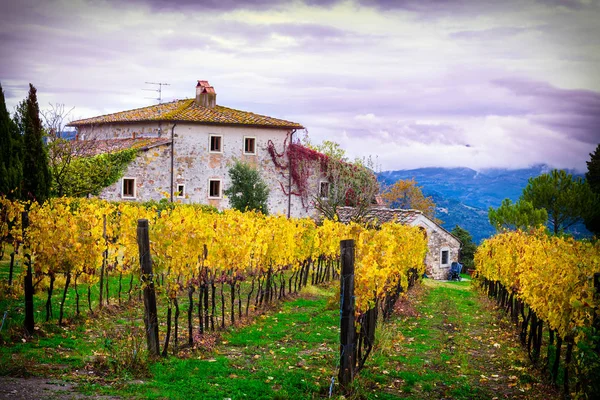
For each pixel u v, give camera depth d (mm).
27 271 9742
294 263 17344
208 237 11094
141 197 36375
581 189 39562
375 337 11562
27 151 22359
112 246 14531
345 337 8383
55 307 11703
